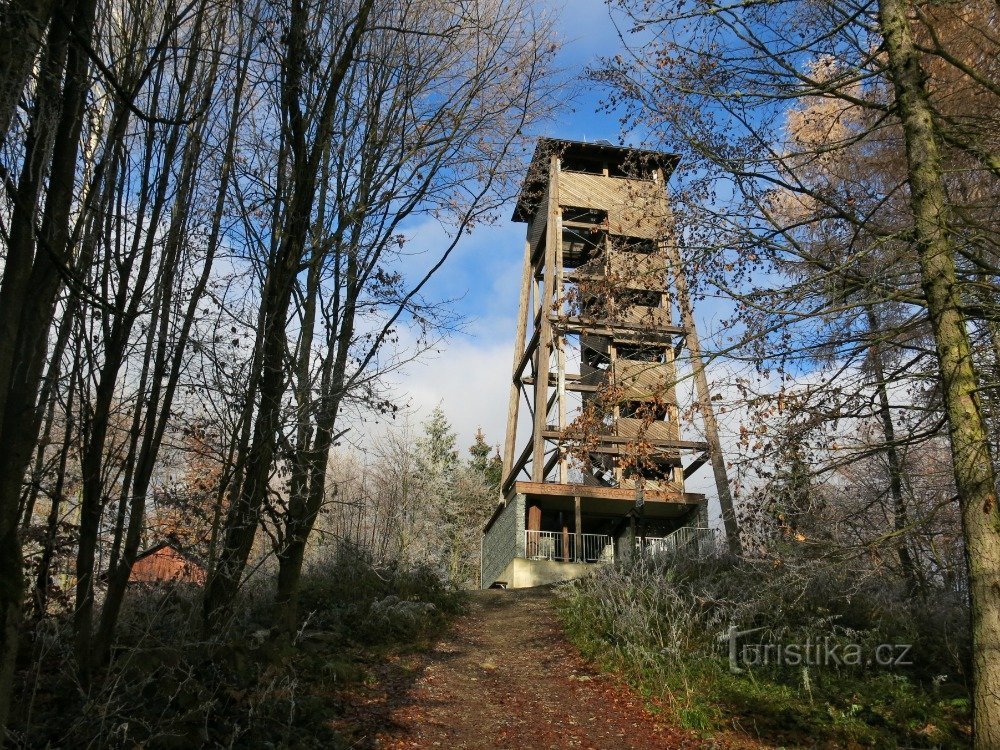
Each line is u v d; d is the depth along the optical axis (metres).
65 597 8.09
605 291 11.53
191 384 8.91
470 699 10.12
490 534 33.19
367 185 10.45
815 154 10.16
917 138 8.14
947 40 10.45
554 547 26.75
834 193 11.02
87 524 7.58
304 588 13.48
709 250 9.89
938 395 10.45
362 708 8.89
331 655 10.53
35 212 5.39
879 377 9.85
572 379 27.41
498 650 13.39
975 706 6.70
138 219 8.43
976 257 8.89
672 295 10.98
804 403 9.75
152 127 8.70
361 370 9.98
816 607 11.52
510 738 8.75
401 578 16.00
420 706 9.41
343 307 10.49
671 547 18.70
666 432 24.53
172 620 8.31
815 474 9.62
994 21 10.21
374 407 10.05
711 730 9.12
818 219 9.96
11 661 4.80
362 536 21.19
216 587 8.51
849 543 10.23
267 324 9.11
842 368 9.77
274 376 9.18
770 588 11.14
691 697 9.81
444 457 47.88
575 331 13.60
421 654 12.16
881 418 11.35
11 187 5.00
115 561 7.82
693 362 10.21
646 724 9.39
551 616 16.28
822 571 9.69
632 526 24.14
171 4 8.18
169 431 9.77
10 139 6.21
